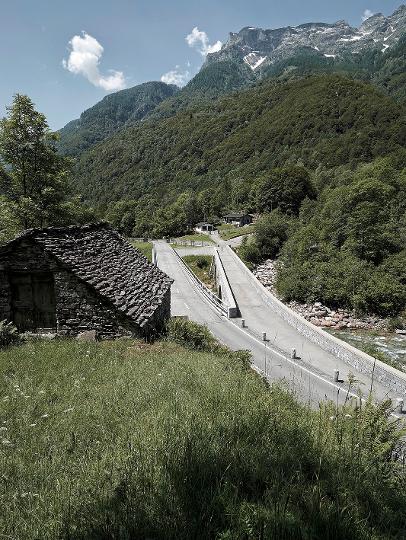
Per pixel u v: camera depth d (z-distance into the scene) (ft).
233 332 100.99
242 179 519.60
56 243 48.44
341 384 66.90
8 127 83.10
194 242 280.31
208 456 14.48
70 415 21.45
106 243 60.39
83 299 47.06
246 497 12.01
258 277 196.54
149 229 425.69
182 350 45.16
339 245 183.11
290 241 215.31
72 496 12.94
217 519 11.26
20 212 83.30
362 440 16.70
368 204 171.22
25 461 16.75
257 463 14.12
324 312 136.98
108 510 11.78
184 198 428.15
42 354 36.91
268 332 101.55
